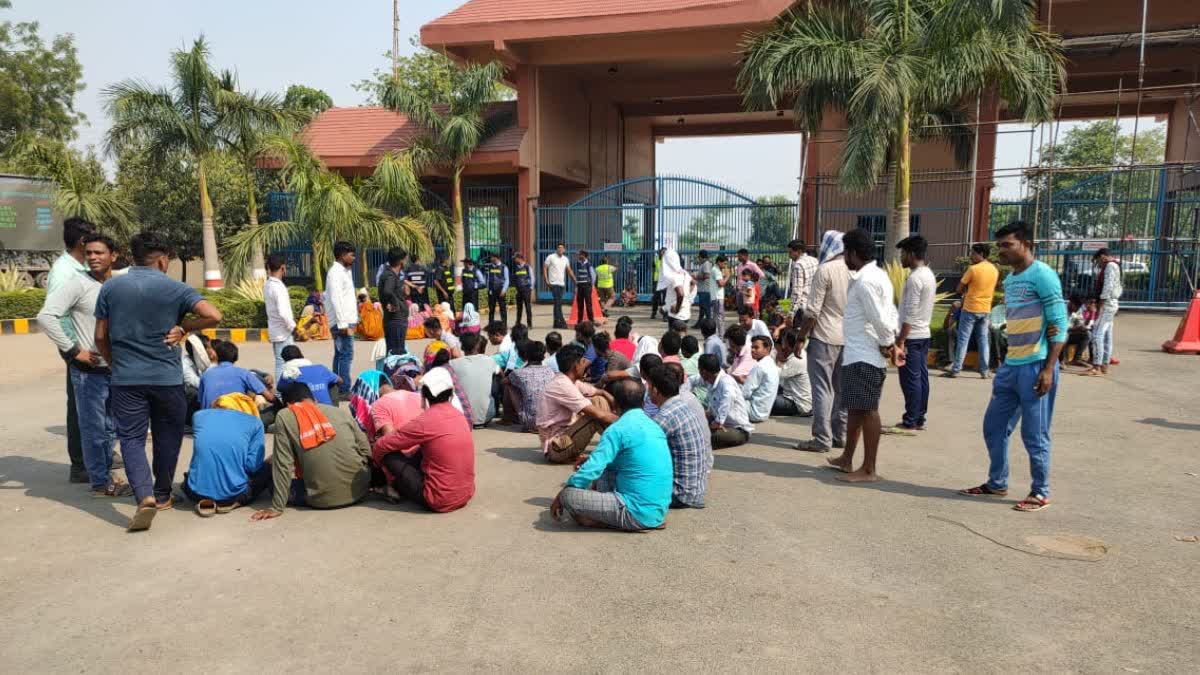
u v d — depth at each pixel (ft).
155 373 15.56
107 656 10.62
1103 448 21.35
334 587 12.79
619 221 70.54
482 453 22.00
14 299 52.65
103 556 14.12
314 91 72.49
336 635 11.19
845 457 19.38
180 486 18.44
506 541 14.89
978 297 31.86
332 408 17.29
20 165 66.54
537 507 17.06
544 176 73.82
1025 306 16.22
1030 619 11.57
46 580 13.08
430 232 64.90
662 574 13.29
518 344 27.17
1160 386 30.37
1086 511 16.31
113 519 16.14
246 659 10.53
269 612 11.90
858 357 18.43
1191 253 53.78
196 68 57.31
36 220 64.80
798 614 11.77
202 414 16.87
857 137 40.52
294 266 69.82
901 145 40.65
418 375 22.15
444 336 29.27
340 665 10.38
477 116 67.31
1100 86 69.62
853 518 16.06
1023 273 16.37
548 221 69.46
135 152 76.79
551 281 51.44
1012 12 37.50
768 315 41.06
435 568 13.58
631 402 15.55
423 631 11.30
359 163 70.28
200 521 16.06
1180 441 22.08
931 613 11.78
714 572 13.37
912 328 23.12
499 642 10.96
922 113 43.57
